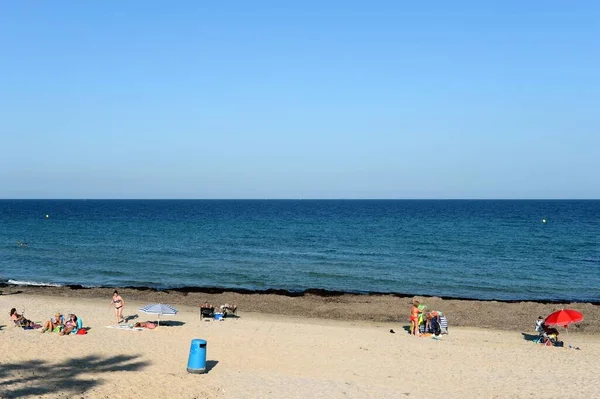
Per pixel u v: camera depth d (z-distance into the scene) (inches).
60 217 4943.4
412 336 976.3
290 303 1328.7
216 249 2429.9
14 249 2357.3
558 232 3348.9
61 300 1309.1
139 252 2298.2
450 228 3703.3
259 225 3993.6
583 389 660.7
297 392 606.5
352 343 896.3
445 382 687.1
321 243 2706.7
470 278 1743.4
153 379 617.6
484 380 697.6
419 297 1398.9
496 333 1037.8
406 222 4384.8
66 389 556.1
